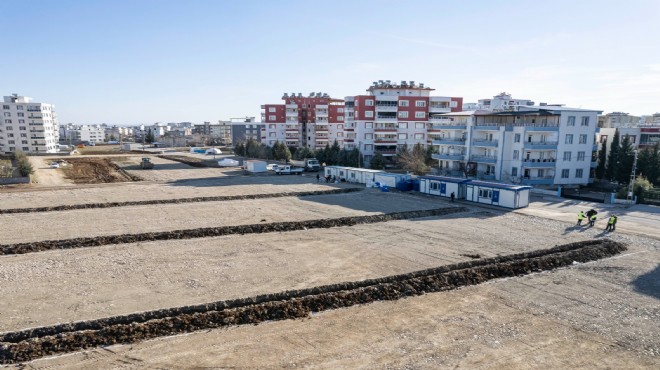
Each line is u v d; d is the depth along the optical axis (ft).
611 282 86.53
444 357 58.13
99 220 139.85
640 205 168.55
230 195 193.67
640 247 111.14
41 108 499.51
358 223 139.54
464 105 469.57
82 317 67.97
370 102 344.90
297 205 170.40
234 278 86.58
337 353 59.16
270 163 369.09
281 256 102.12
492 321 69.21
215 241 116.06
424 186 203.21
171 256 101.71
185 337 63.82
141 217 145.18
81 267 93.04
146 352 59.26
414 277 88.17
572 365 56.44
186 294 77.87
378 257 101.24
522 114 222.28
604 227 132.05
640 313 72.18
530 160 215.31
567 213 154.51
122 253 103.91
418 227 132.87
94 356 58.13
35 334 62.75
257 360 57.26
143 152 512.63
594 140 224.12
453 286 84.99
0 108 488.44
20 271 90.02
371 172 228.63
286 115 456.04
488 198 172.96
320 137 451.53
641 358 58.29
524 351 59.82
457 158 251.39
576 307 74.59
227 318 69.31
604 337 63.93
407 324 68.28
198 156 449.06
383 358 57.82
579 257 101.71
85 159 389.60
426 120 352.08
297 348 60.59
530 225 135.54
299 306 73.87
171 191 205.16
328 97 469.98
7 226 130.21
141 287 81.25
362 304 76.43
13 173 239.71
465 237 119.85
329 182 243.81
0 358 56.75
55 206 161.38
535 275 91.15
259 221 139.23
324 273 89.92
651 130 257.75
